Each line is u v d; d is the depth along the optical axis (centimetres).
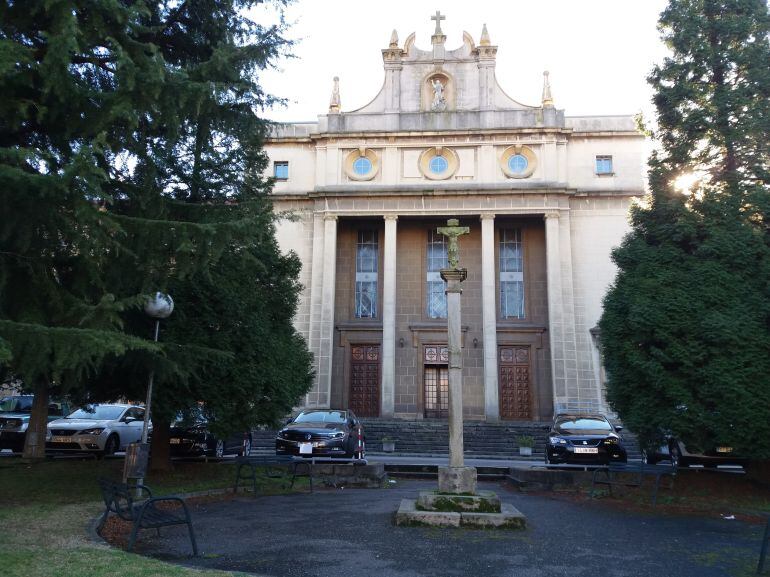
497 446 2452
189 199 1123
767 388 1081
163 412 1191
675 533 846
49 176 620
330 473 1378
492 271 2966
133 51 753
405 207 3052
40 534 721
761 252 1203
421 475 1652
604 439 1448
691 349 1135
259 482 1295
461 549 713
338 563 642
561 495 1234
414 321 3098
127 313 1073
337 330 3086
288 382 1362
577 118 3133
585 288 2948
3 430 1844
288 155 3189
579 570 637
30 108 747
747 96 1365
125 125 786
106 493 773
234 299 1224
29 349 629
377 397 3034
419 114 3150
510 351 3038
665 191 1379
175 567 577
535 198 3003
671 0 1476
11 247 734
